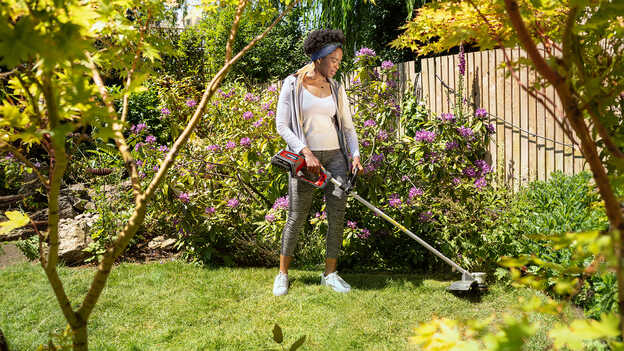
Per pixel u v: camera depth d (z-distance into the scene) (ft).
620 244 2.24
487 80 15.56
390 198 14.02
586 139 3.03
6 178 17.16
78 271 12.95
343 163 11.74
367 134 15.15
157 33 5.53
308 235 15.06
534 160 14.32
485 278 11.75
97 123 3.59
